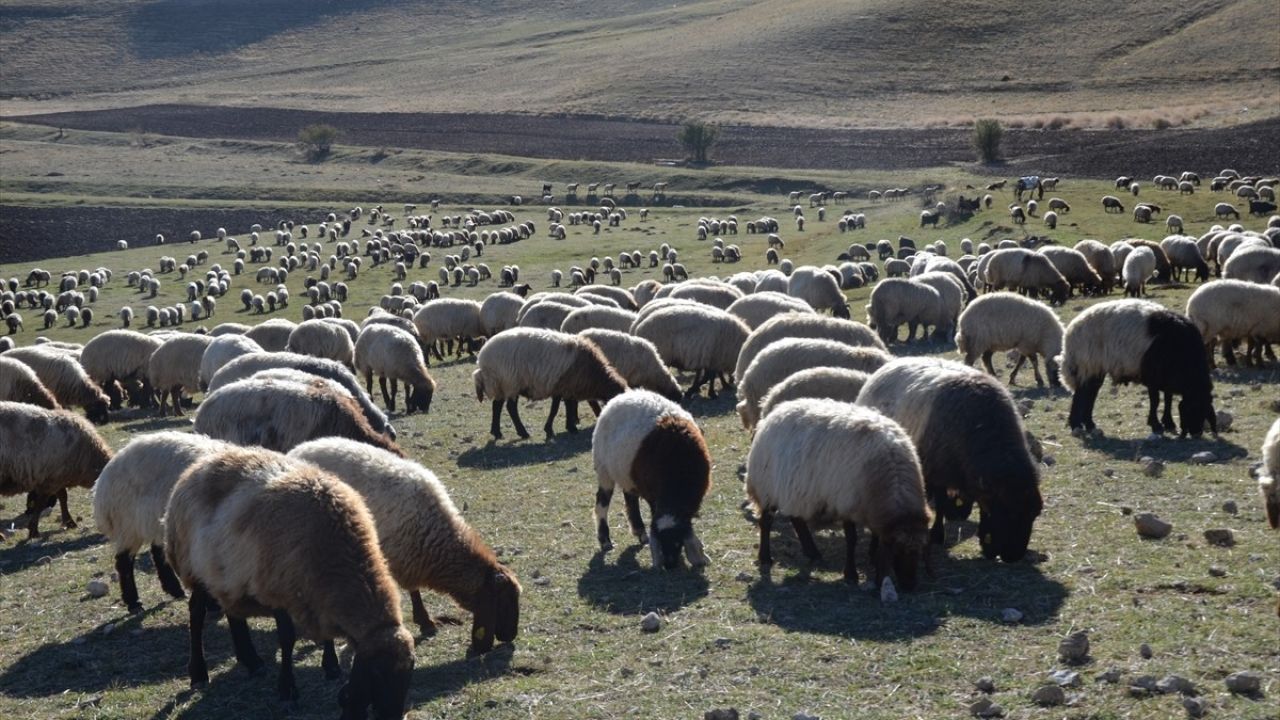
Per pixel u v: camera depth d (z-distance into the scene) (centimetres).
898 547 1112
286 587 948
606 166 9850
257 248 6950
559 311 2848
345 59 19100
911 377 1322
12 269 6988
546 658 1047
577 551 1360
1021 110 11300
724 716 881
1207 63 12144
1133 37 13400
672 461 1277
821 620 1073
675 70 14688
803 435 1181
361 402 1831
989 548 1200
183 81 18275
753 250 6181
